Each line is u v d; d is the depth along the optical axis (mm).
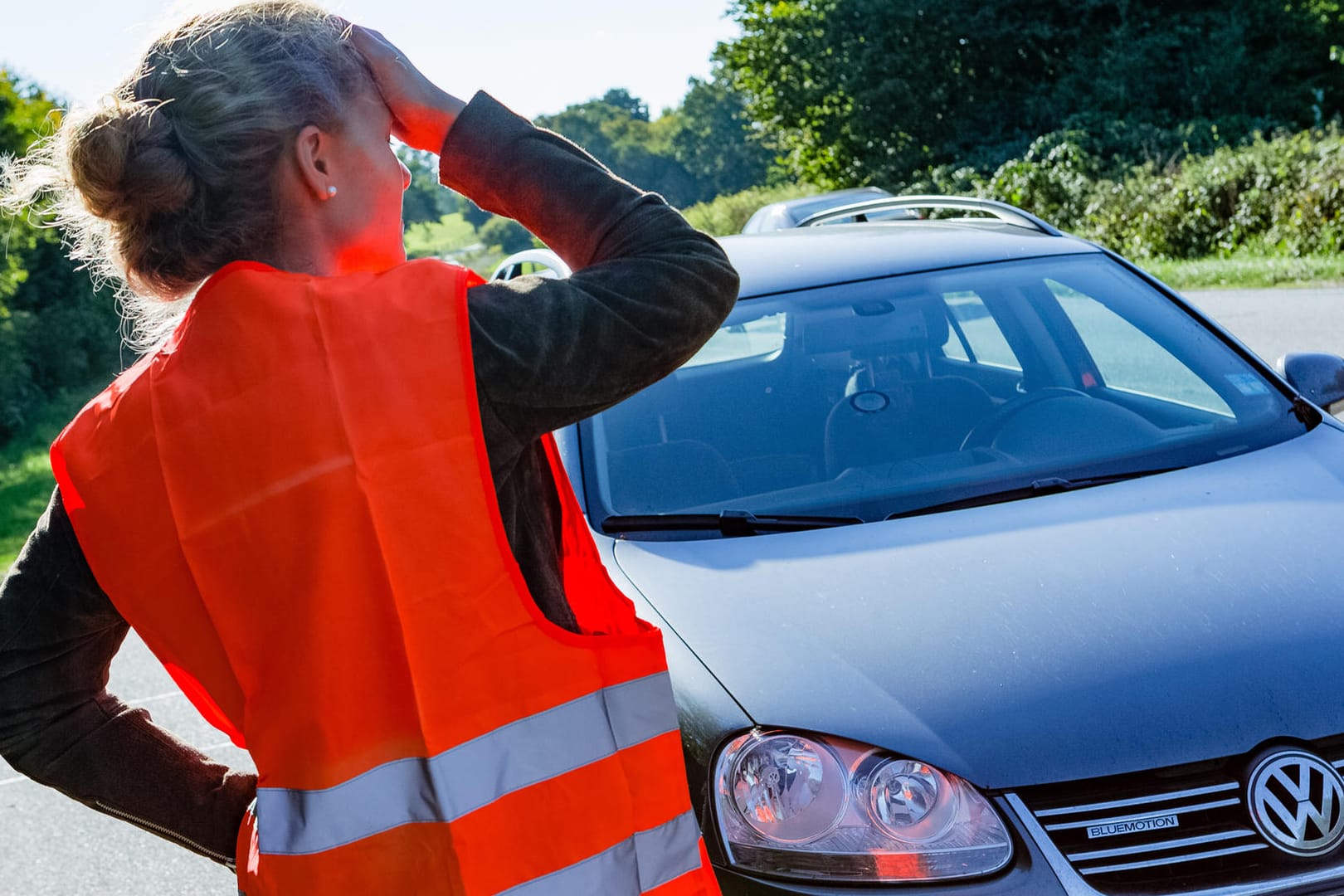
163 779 1254
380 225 1221
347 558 1101
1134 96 27953
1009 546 2438
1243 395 3027
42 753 1202
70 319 25844
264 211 1155
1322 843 1900
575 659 1177
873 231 3793
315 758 1104
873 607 2266
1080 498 2660
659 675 1242
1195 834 1907
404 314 1128
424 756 1117
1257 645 2064
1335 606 2146
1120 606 2180
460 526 1120
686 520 2725
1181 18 29500
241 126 1113
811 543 2576
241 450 1104
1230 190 18266
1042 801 1915
